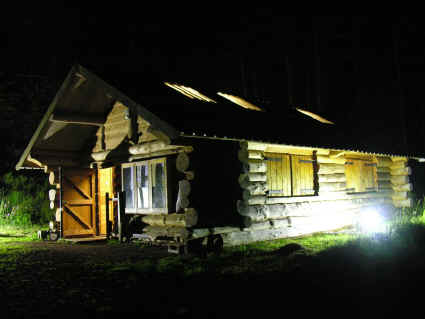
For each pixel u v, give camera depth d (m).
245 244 9.93
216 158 9.68
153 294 5.91
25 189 17.80
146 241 10.32
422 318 4.95
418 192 19.83
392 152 15.02
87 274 7.22
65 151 12.60
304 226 11.71
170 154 10.10
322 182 12.58
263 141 9.71
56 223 12.27
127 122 11.20
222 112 10.33
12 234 13.43
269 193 10.75
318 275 6.71
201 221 9.13
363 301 5.51
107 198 11.58
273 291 5.92
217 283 6.40
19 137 19.45
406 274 6.73
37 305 5.52
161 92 10.23
